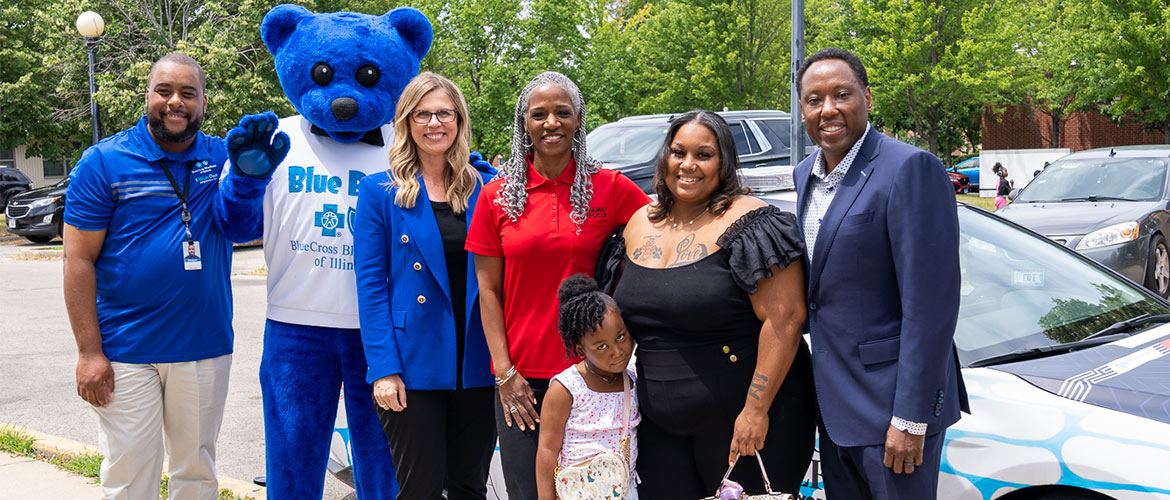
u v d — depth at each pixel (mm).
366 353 3408
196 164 3648
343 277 3736
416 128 3432
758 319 2857
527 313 3184
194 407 3697
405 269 3451
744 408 2803
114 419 3566
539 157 3211
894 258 2691
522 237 3143
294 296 3738
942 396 2654
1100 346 3379
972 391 3137
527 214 3170
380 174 3498
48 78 25172
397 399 3375
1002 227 4285
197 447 3756
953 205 2705
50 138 27062
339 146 3920
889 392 2719
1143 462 2699
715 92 28125
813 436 3027
